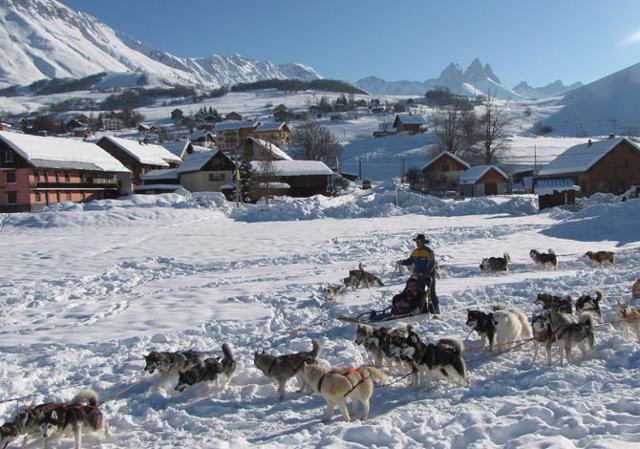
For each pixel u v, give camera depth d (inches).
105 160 2645.2
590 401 279.1
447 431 259.4
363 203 1887.3
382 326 410.3
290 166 2795.3
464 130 3870.6
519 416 264.8
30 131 6432.1
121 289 698.2
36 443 283.1
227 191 2588.6
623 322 389.4
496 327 386.0
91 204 1813.5
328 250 995.3
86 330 485.1
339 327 470.6
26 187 2230.6
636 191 1851.6
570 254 848.3
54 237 1296.8
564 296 487.8
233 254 978.7
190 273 814.5
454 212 1750.7
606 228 1090.1
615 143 2479.1
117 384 355.9
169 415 311.9
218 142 5049.2
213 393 341.1
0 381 358.9
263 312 533.0
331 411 294.5
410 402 311.3
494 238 1112.8
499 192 3004.4
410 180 3348.9
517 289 573.9
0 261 937.5
